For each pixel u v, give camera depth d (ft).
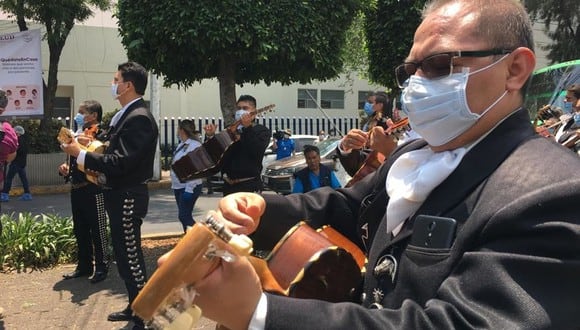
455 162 4.29
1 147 16.85
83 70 62.39
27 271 19.92
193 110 67.05
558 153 3.98
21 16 44.60
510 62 4.42
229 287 3.24
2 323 14.78
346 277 5.16
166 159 60.23
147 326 3.29
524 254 3.42
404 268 4.23
